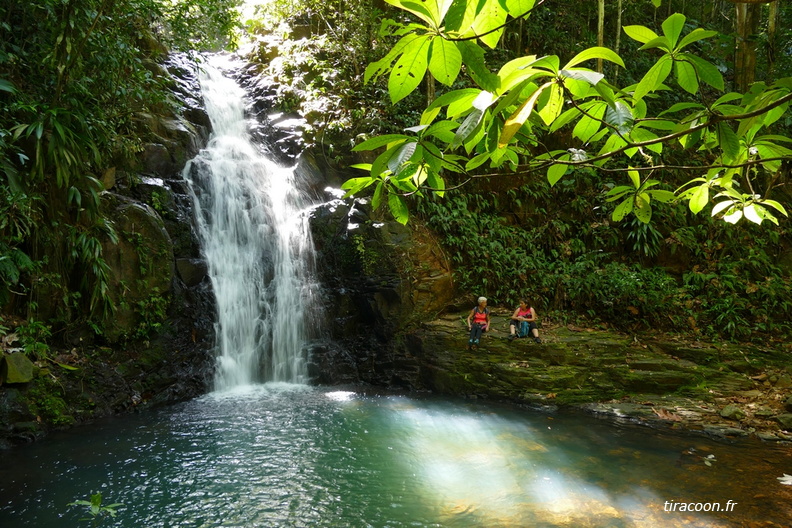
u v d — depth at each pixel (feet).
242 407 25.49
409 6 3.56
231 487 16.67
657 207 39.04
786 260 39.83
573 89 4.41
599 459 19.60
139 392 25.30
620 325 34.40
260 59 45.44
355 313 34.12
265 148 39.09
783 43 43.83
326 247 34.83
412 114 39.19
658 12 55.16
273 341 31.50
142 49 37.37
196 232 30.68
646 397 27.58
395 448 20.48
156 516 14.78
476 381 29.32
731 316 34.17
